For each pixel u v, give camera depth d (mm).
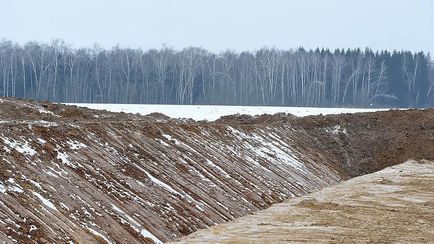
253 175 25281
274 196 24484
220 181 22266
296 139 36062
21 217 12750
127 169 18312
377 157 37156
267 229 18453
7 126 16328
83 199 15094
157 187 18500
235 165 25094
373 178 30203
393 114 41156
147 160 19844
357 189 26797
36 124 17453
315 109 62062
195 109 53656
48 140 16906
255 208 22000
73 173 16000
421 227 19219
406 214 21250
